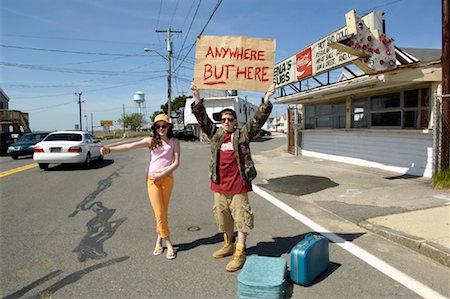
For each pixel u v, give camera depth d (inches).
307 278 141.6
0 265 167.9
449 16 307.9
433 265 160.9
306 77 557.3
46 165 529.7
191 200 309.4
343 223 229.1
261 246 190.7
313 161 574.9
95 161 625.9
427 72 341.4
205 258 174.7
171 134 180.5
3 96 1599.4
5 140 872.9
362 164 490.3
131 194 336.8
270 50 179.8
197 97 175.5
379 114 456.1
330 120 597.9
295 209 269.3
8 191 355.3
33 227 230.2
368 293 136.0
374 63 364.8
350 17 353.4
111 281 150.4
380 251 178.5
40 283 149.3
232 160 163.3
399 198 278.1
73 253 182.9
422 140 371.2
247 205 163.8
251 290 130.2
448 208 239.3
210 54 178.7
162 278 152.7
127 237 208.4
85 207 285.3
